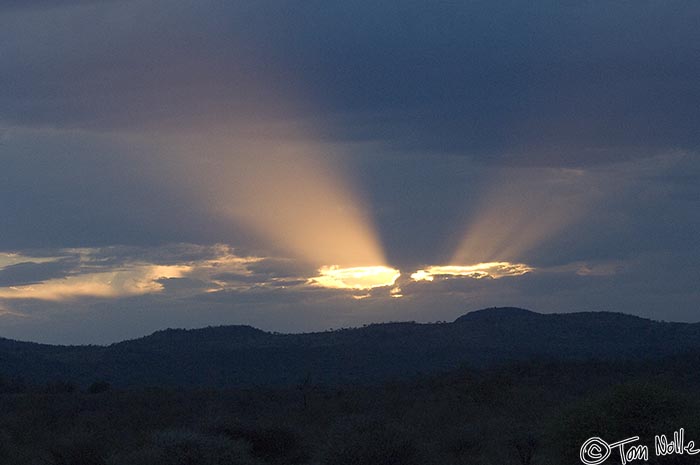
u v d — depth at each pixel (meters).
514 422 47.12
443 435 41.81
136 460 28.41
